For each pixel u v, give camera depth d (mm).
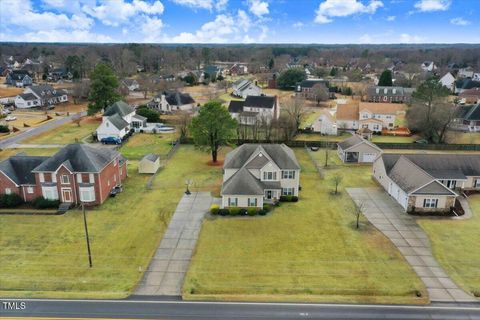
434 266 35156
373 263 35531
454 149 75625
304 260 36000
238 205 46844
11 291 31172
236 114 100250
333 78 188125
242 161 52375
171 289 31766
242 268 34688
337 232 41594
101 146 76688
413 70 187625
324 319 28188
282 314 28734
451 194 46219
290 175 50594
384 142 80375
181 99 112188
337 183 54125
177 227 42688
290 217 45375
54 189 47906
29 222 43750
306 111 99750
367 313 28812
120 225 43094
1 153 70938
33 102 119375
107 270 34406
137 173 60969
